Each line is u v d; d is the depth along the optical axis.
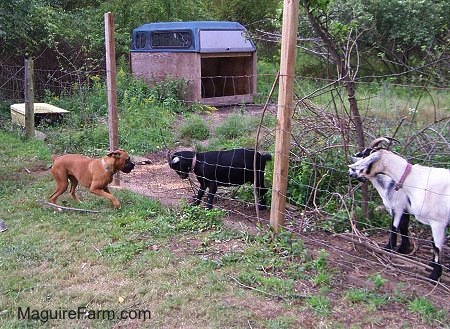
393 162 5.09
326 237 6.04
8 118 12.55
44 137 10.91
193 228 6.23
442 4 14.75
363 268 5.29
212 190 6.86
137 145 10.64
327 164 6.70
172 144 11.04
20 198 7.33
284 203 5.78
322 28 5.92
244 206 7.17
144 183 8.38
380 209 6.33
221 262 5.34
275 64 18.48
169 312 4.53
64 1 19.06
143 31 16.52
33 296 4.77
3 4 13.27
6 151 9.95
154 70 16.20
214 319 4.40
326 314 4.43
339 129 6.59
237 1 22.77
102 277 5.12
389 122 7.21
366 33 13.80
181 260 5.45
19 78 13.92
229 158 6.76
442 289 4.88
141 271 5.23
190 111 14.48
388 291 4.80
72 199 7.29
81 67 14.53
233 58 16.86
